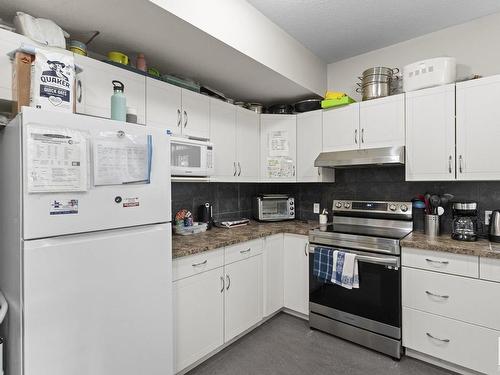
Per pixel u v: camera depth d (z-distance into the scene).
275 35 2.28
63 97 1.23
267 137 2.94
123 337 1.33
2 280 1.27
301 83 2.61
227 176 2.54
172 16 1.53
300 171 2.89
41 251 1.08
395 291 2.03
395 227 2.51
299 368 1.95
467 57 2.29
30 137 1.05
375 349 2.12
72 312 1.17
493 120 1.91
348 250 2.25
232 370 1.93
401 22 2.29
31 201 1.06
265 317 2.54
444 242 1.95
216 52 1.94
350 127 2.56
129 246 1.36
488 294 1.71
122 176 1.32
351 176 2.89
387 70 2.45
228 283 2.12
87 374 1.21
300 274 2.59
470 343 1.78
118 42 1.80
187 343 1.81
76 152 1.17
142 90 1.86
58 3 1.41
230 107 2.57
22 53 1.19
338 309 2.31
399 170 2.60
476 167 1.97
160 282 1.49
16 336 1.10
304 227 2.72
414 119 2.22
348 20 2.25
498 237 1.92
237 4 1.92
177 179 2.06
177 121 2.09
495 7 2.10
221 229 2.60
